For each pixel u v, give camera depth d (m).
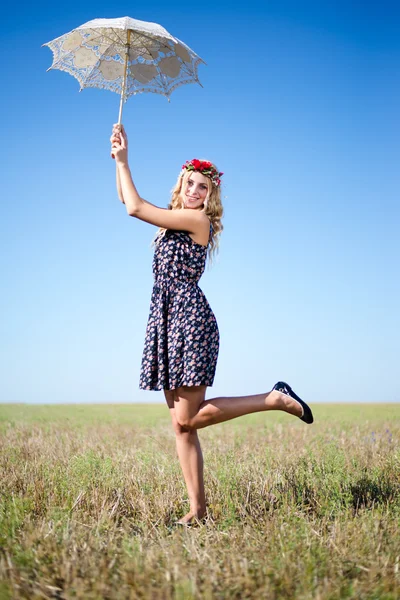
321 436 7.84
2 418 12.20
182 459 4.40
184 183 4.72
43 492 4.70
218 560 3.23
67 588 2.82
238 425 10.62
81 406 15.62
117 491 4.75
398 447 6.73
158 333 4.34
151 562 3.11
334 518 4.15
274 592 2.78
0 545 3.44
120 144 4.61
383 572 3.02
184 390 4.27
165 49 5.20
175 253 4.39
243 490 4.79
